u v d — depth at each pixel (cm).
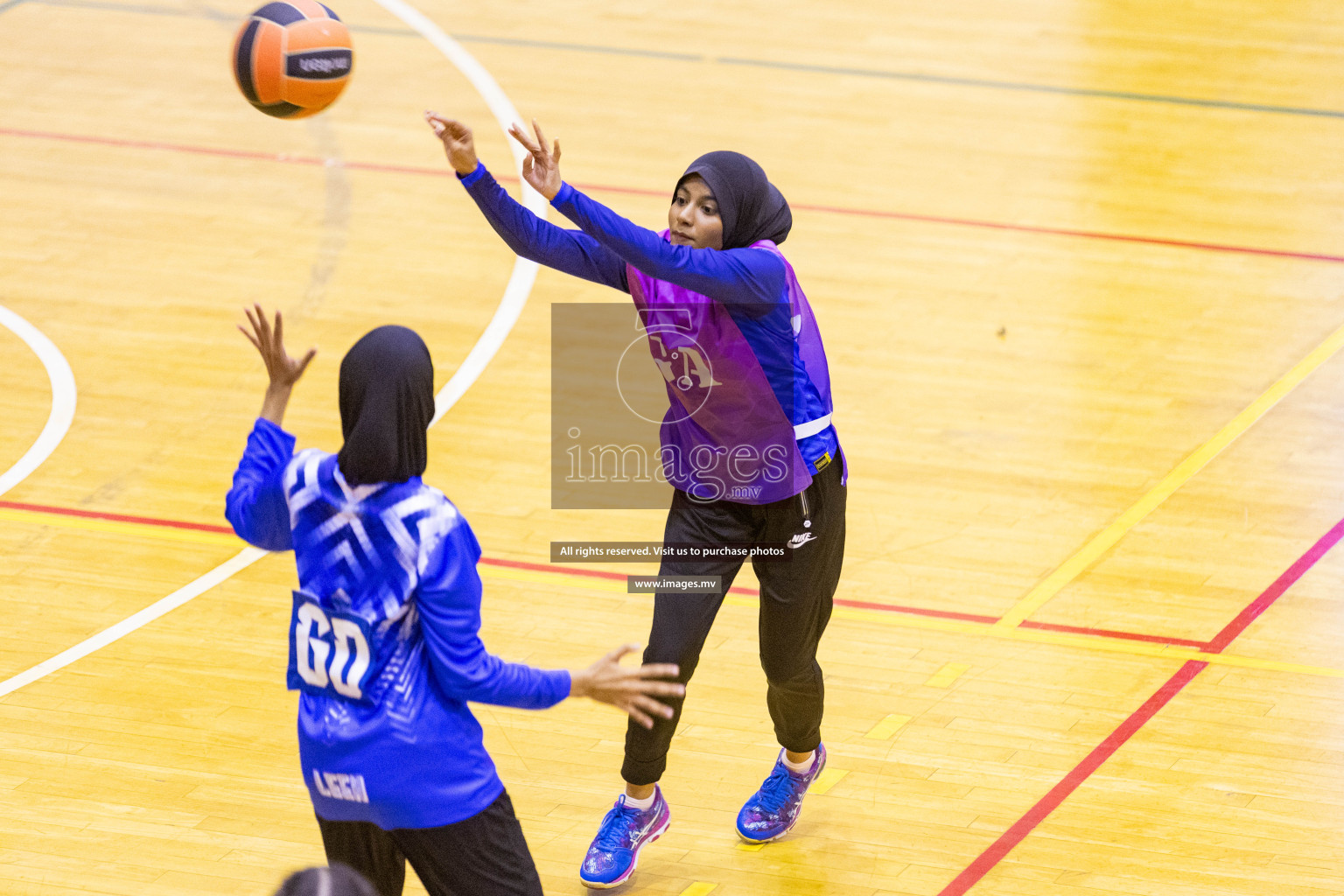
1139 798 1631
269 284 2958
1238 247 3136
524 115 3850
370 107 3881
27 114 3778
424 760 1096
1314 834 1573
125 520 2195
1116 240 3167
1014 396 2569
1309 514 2208
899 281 2988
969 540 2156
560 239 1385
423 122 3800
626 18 4644
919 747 1723
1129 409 2523
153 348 2706
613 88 4050
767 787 1588
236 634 1936
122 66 4116
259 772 1678
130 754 1698
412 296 2928
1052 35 4509
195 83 4016
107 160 3519
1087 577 2062
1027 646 1912
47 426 2445
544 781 1681
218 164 3519
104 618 1962
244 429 2459
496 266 3066
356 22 4538
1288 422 2470
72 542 2134
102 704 1786
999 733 1747
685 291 1356
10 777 1652
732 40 4453
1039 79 4144
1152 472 2334
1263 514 2208
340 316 2842
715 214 1360
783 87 4075
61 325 2780
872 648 1911
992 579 2061
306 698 1120
